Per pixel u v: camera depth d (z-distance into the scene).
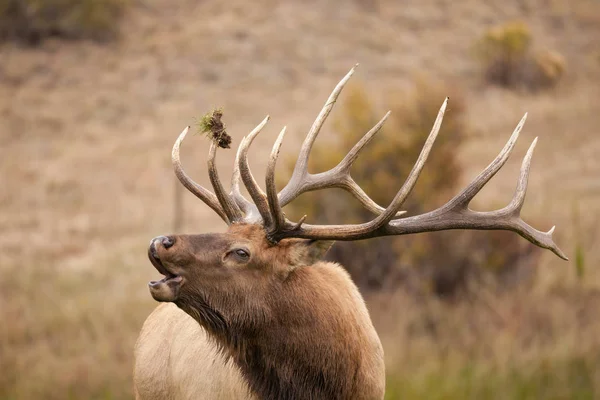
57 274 46.81
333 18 103.06
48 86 90.88
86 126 81.94
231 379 17.42
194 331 18.86
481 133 73.00
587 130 73.38
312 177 17.27
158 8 107.19
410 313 38.47
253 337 16.56
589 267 41.16
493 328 37.44
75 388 34.12
